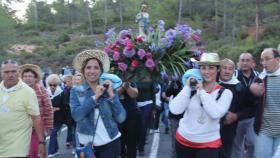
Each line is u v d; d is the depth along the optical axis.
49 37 72.00
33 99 6.19
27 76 7.52
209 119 5.67
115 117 5.66
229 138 7.04
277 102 6.49
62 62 54.50
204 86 5.82
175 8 73.38
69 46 61.78
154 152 11.05
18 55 56.62
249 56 8.06
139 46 7.64
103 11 78.44
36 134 6.91
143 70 7.71
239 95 7.12
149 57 7.59
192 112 5.72
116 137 5.63
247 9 59.28
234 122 7.10
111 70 7.75
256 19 57.19
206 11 71.69
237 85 7.12
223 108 5.65
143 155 10.32
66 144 12.04
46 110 7.65
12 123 6.08
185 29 7.89
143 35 7.88
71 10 89.88
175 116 8.07
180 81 8.06
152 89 9.56
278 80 6.49
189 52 7.87
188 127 5.76
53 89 10.34
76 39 67.69
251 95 7.18
